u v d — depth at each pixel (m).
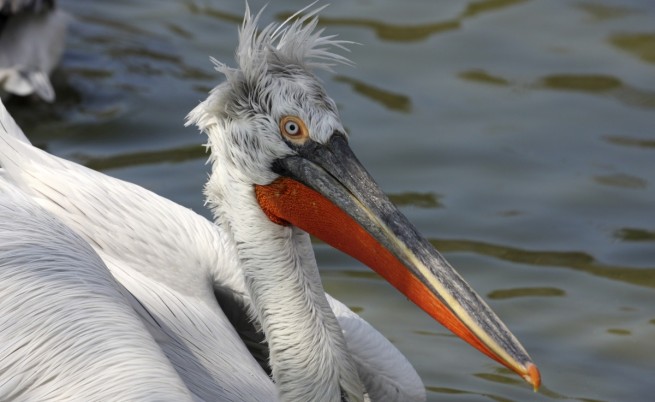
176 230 10.20
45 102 16.34
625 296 13.16
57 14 17.00
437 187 15.16
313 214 8.99
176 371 8.36
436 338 12.36
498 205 14.84
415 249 8.84
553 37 18.70
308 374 9.02
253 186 9.05
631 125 16.62
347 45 18.09
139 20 18.81
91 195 9.94
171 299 9.44
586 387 11.60
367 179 8.93
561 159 15.85
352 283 13.19
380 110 16.69
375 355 10.27
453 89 17.33
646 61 18.09
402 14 19.12
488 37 18.62
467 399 11.30
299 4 19.11
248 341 10.38
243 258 9.15
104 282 8.52
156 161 15.20
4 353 8.00
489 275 13.45
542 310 12.83
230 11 19.02
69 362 7.93
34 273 8.29
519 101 17.09
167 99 16.62
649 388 11.62
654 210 14.84
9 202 8.82
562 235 14.29
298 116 8.84
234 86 8.97
